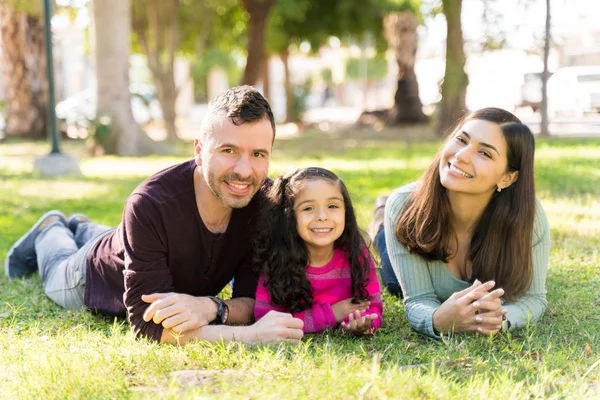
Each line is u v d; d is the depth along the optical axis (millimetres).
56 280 3684
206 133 2873
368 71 45344
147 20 19922
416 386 2268
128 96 13484
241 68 34844
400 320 3453
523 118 23406
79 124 13875
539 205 3266
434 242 3213
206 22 21750
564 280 3975
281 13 21969
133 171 10664
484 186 3057
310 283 3244
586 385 2402
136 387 2387
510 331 3107
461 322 3016
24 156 13734
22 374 2496
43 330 3238
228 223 3168
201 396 2168
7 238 5625
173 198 2994
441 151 3188
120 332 3158
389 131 19984
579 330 3154
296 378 2398
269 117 2881
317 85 56625
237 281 3350
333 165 10977
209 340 2879
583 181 7891
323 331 3199
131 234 2967
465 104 17141
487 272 3232
